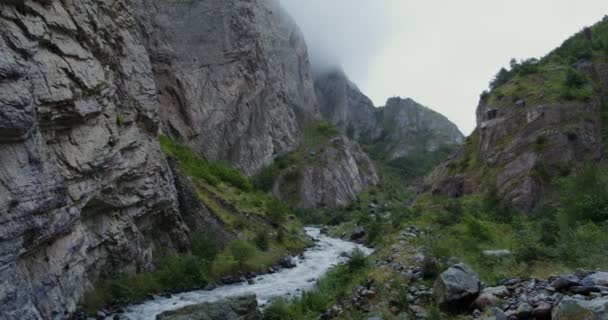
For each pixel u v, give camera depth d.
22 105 14.73
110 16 29.91
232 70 96.75
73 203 20.12
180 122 79.31
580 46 71.69
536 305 12.37
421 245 26.42
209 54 91.12
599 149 49.84
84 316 19.56
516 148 54.62
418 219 44.38
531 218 38.06
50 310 16.41
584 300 10.04
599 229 21.44
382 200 114.69
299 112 145.38
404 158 197.75
